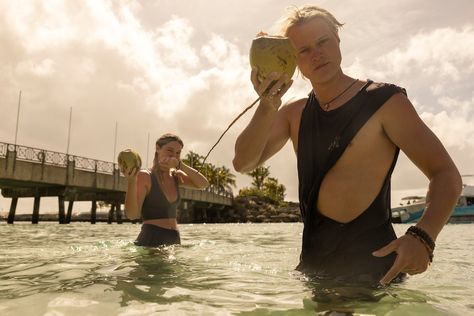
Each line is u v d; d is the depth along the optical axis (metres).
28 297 1.74
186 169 5.13
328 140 2.18
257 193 70.06
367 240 2.10
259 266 2.94
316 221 2.24
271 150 2.49
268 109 1.81
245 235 8.70
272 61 1.72
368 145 2.10
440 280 2.37
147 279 2.27
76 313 1.48
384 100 2.06
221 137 1.88
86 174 23.86
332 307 1.57
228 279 2.27
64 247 4.63
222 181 69.19
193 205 43.81
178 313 1.48
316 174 2.22
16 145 19.67
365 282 2.02
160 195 4.77
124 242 5.41
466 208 30.00
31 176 20.47
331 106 2.23
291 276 2.30
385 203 2.15
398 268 1.49
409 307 1.57
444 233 11.41
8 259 3.32
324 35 2.18
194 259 3.42
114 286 2.03
